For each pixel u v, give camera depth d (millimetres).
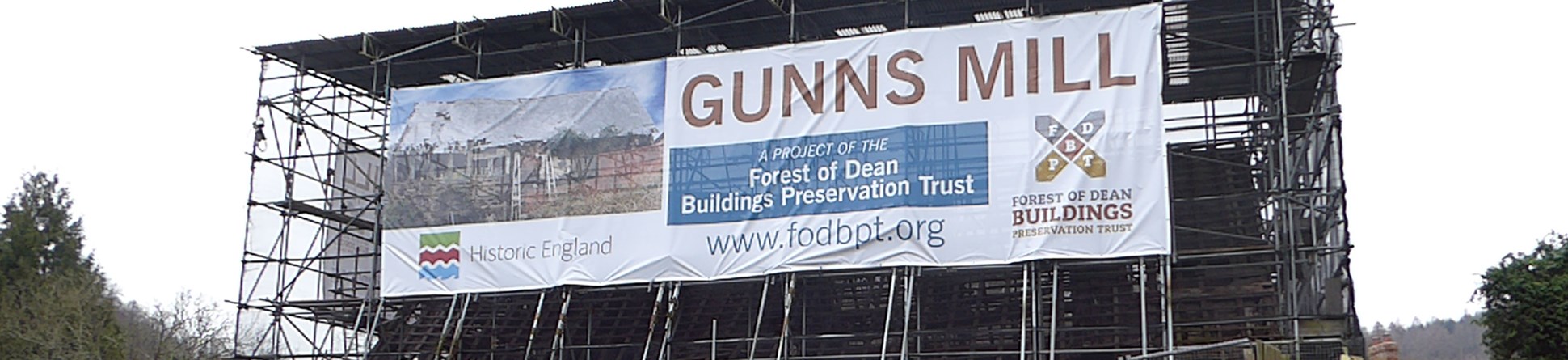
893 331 30906
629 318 32938
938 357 29578
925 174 28109
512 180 31031
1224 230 31484
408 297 31625
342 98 35125
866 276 29875
